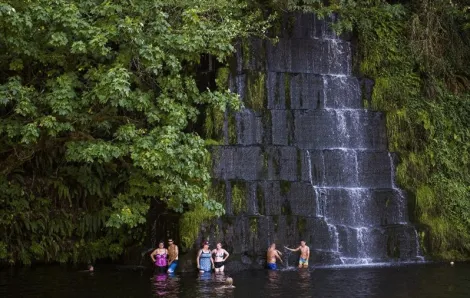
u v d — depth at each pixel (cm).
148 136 2034
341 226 2711
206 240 2470
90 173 2770
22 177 2722
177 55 2131
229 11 2573
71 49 1925
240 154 2644
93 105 2059
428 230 2814
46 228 2773
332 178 2827
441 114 3166
